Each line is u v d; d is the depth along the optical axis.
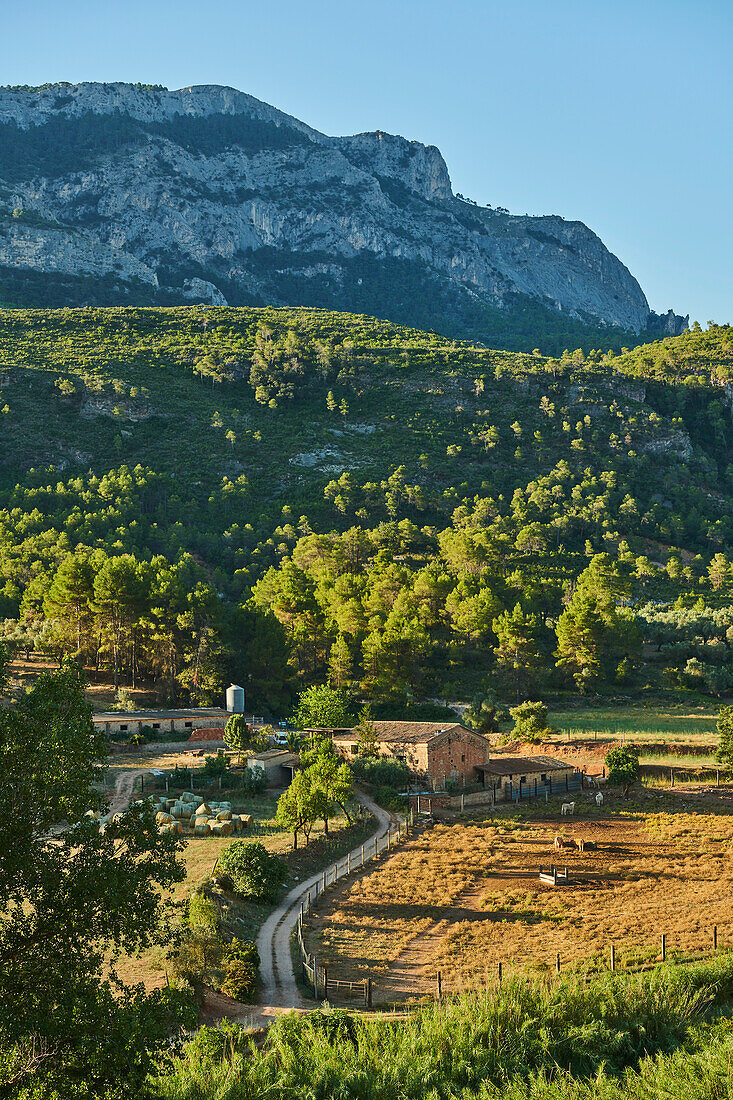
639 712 116.06
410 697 117.69
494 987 35.81
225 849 55.75
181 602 119.06
